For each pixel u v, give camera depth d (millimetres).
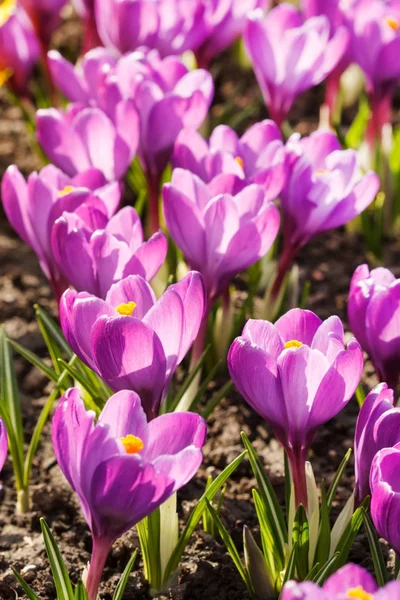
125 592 746
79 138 836
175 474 645
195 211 757
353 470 821
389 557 760
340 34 904
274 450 832
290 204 812
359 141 1010
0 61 995
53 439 652
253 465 720
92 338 681
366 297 736
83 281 748
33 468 823
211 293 780
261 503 719
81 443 645
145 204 992
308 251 995
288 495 738
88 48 1044
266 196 798
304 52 906
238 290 944
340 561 708
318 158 827
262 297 938
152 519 730
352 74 1139
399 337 730
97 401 773
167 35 948
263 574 730
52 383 880
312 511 714
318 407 682
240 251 763
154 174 862
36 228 788
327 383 675
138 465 634
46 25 1029
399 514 643
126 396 660
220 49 990
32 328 920
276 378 679
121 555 764
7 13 1000
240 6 975
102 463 635
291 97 923
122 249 740
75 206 781
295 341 687
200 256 769
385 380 746
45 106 1044
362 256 990
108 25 958
